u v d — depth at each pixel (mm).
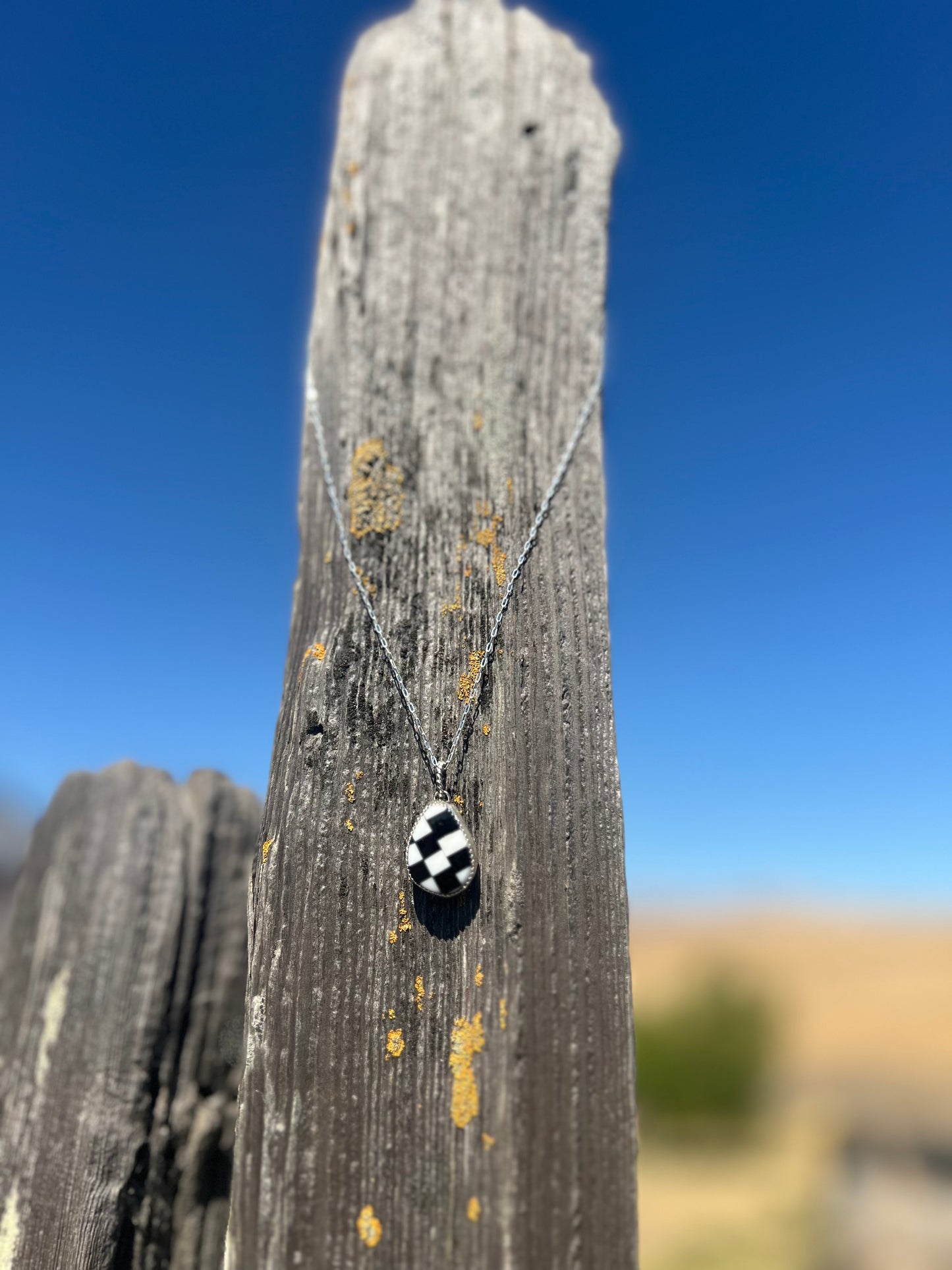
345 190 303
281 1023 222
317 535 274
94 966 311
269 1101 216
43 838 344
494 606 259
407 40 318
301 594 269
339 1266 203
